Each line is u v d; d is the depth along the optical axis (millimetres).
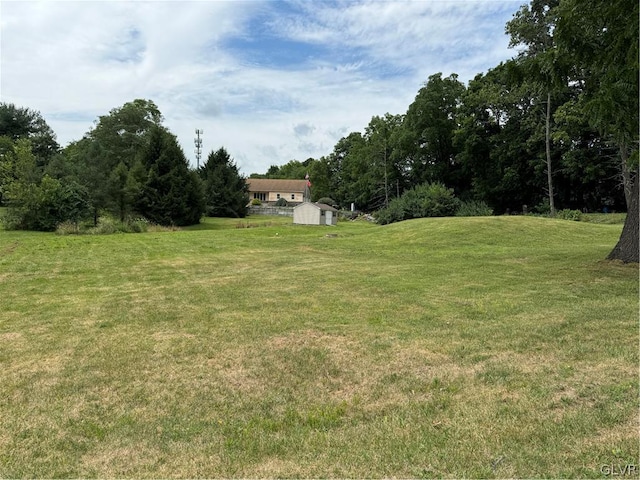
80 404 3850
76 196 30391
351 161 72688
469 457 2850
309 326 6090
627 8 8000
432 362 4633
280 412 3648
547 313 6363
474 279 9430
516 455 2838
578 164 36844
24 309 7488
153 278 10594
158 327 6238
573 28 8609
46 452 3094
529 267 10945
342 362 4711
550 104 37531
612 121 8547
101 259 14289
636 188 10477
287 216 55375
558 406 3484
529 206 46656
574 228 21594
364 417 3521
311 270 11406
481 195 47125
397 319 6367
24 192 28750
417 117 53062
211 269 11945
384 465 2812
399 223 26156
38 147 54719
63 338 5770
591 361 4387
